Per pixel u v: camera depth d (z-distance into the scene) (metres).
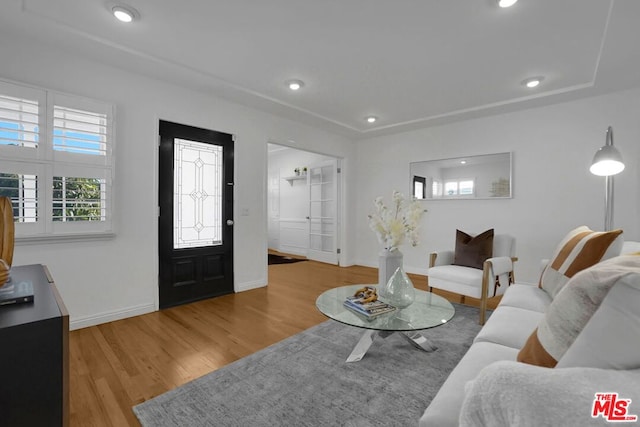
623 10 1.87
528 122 3.80
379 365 2.00
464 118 4.20
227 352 2.19
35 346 0.93
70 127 2.50
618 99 3.23
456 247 3.25
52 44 2.39
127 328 2.60
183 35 2.30
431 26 2.16
